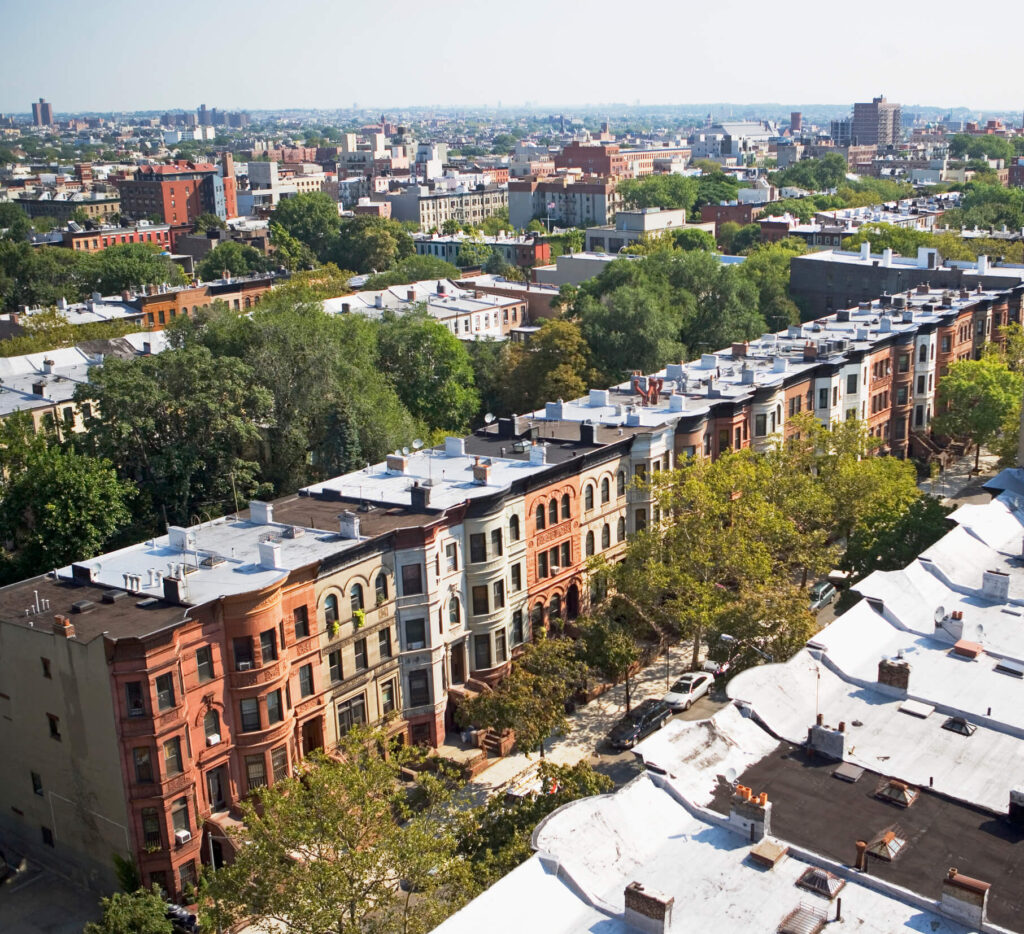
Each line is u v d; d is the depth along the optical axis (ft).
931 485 361.10
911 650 150.10
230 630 176.35
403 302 524.11
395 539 202.18
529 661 203.82
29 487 241.76
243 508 276.00
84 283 611.47
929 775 121.49
